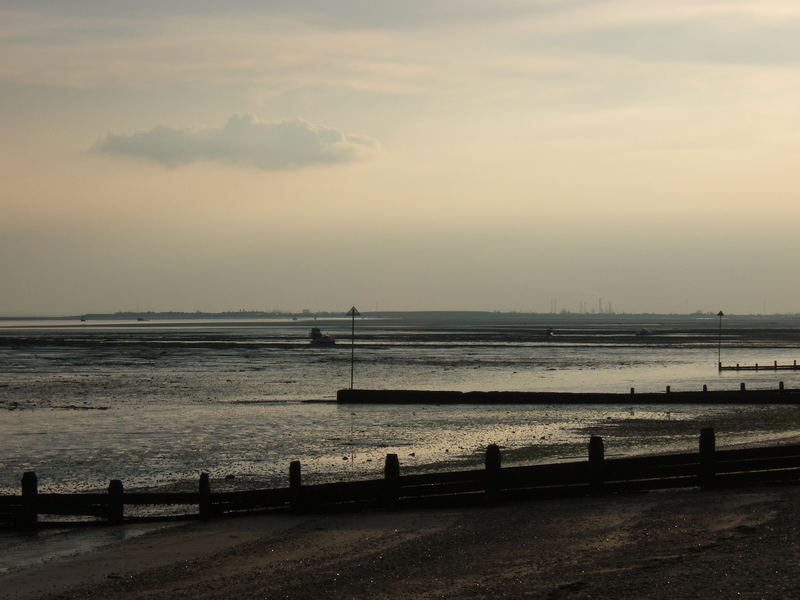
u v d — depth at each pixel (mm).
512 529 20328
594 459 23547
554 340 190250
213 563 18625
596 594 15141
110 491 22703
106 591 17016
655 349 149375
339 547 19406
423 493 23047
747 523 19891
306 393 68562
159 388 72500
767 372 94875
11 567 18922
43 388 72125
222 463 35562
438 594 15727
